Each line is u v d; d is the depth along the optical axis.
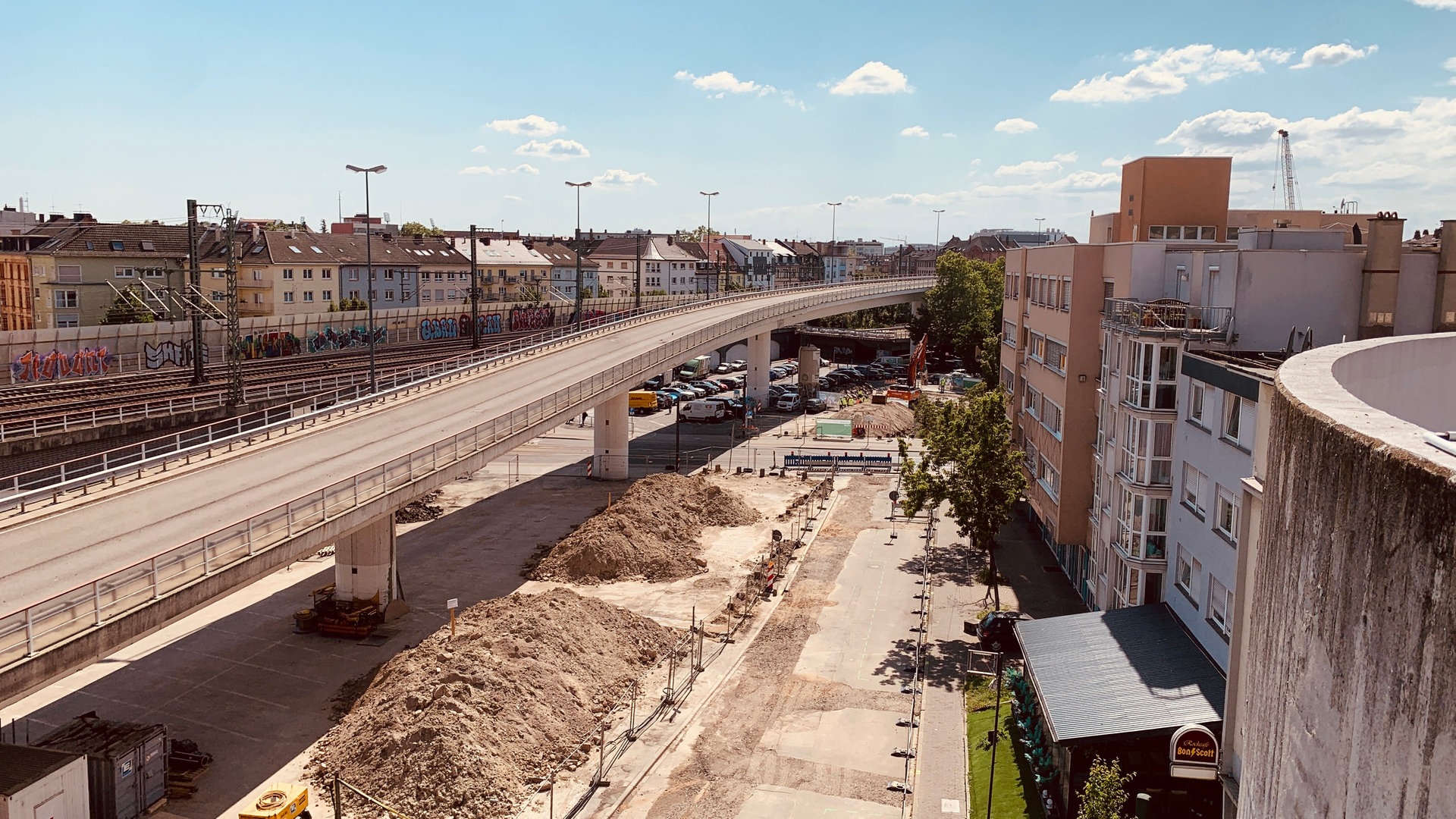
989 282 141.25
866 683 38.09
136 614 25.86
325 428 52.72
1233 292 34.16
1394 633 8.81
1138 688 28.31
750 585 49.44
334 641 41.69
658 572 51.22
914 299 148.25
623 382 67.50
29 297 104.44
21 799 22.66
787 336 163.75
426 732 29.34
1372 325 33.56
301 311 116.81
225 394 61.53
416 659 34.78
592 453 84.88
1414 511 8.55
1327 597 10.34
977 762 31.72
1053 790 28.42
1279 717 11.91
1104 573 40.91
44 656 22.98
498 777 29.03
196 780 29.77
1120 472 38.28
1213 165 54.16
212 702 35.38
